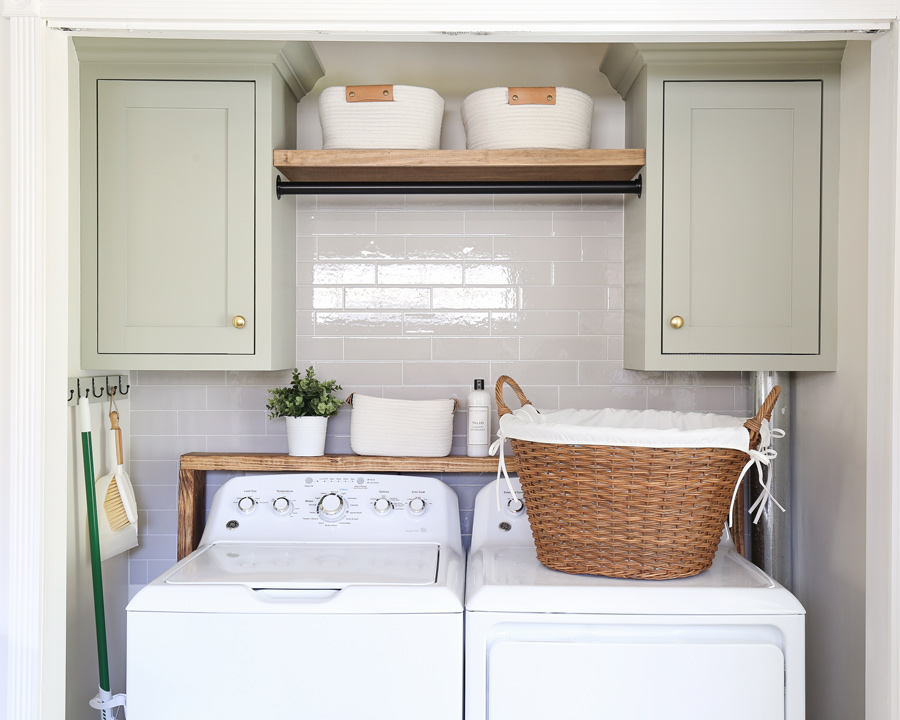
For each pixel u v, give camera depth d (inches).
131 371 88.7
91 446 73.5
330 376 89.0
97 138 75.8
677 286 75.7
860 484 70.1
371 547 77.0
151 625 61.6
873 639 58.6
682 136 75.5
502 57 89.4
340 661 61.5
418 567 69.3
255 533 79.8
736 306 75.7
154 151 75.9
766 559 84.7
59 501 58.2
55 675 57.9
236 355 76.0
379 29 57.7
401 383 88.9
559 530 67.6
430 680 61.6
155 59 75.4
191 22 57.4
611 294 88.5
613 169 78.9
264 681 61.4
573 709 61.0
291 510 80.5
